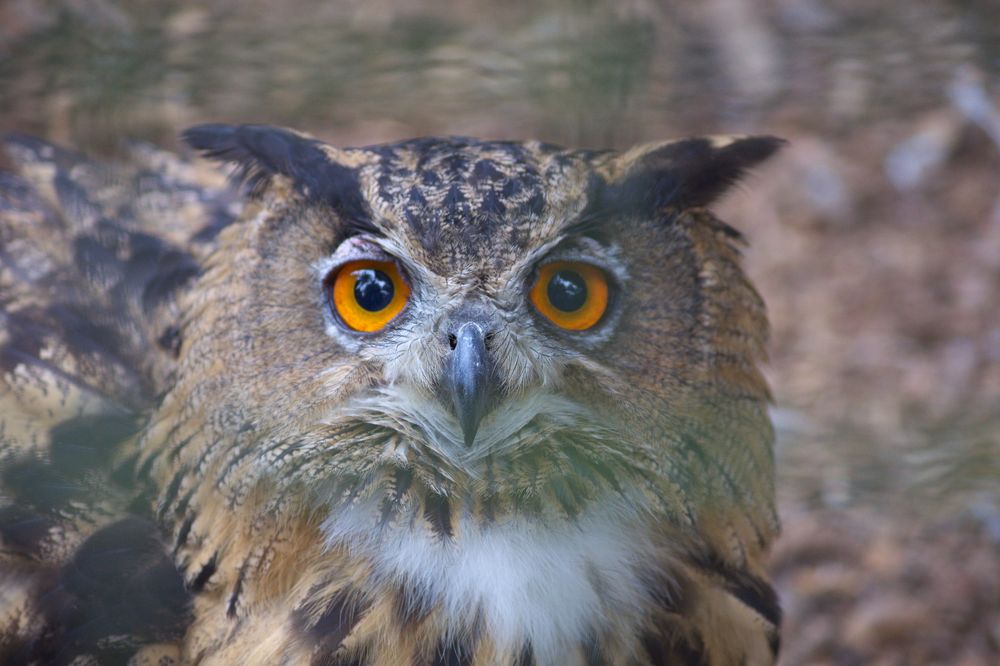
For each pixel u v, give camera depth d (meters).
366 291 2.87
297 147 2.87
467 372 2.85
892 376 3.18
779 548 3.09
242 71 3.19
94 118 3.15
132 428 2.94
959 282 3.24
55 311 2.98
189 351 2.89
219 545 2.88
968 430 3.14
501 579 2.87
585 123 3.11
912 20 3.23
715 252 2.88
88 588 2.89
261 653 2.86
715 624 2.89
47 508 2.91
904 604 3.07
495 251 2.86
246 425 2.87
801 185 3.28
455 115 3.18
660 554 2.88
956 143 3.28
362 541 2.87
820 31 3.24
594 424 2.88
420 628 2.87
